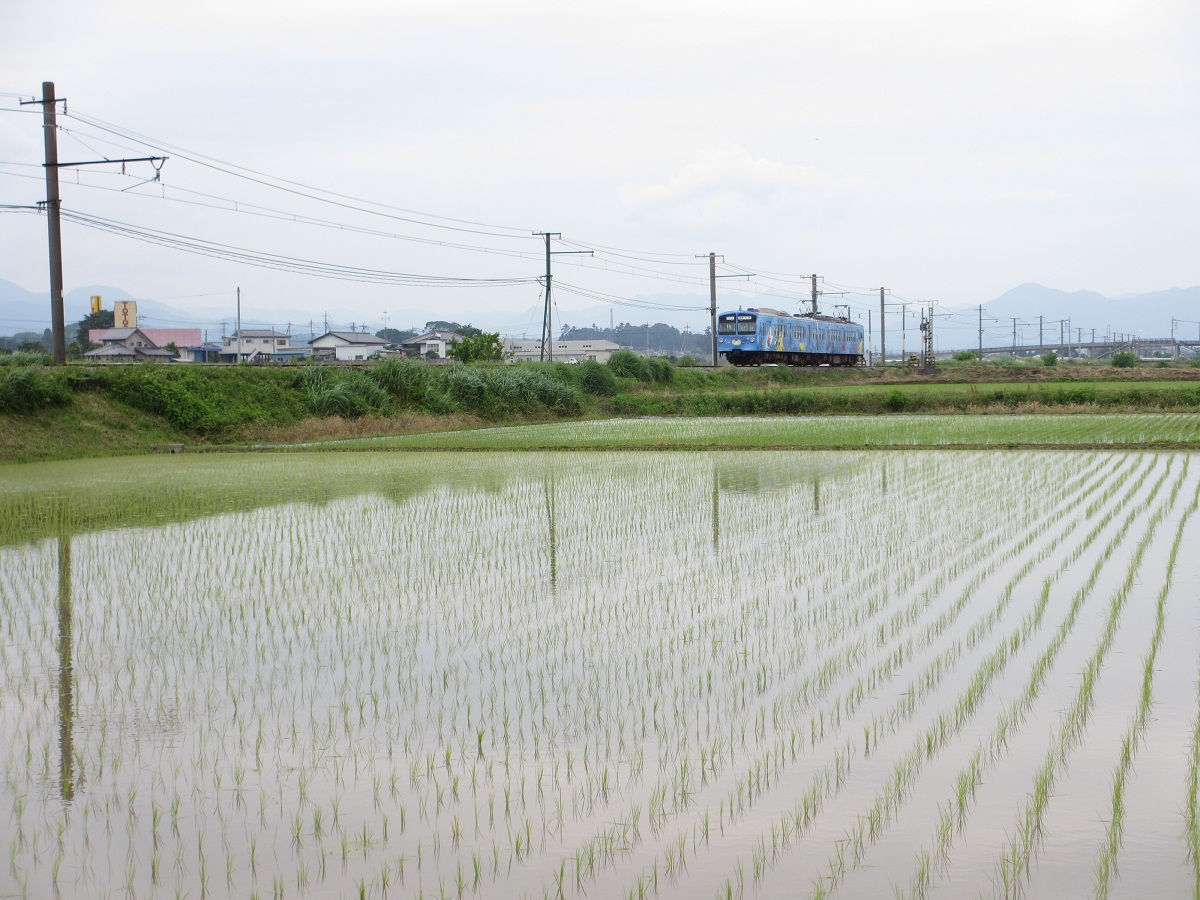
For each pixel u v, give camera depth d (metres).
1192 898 5.02
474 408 47.47
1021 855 5.45
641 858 5.48
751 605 11.14
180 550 14.85
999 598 11.22
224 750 7.07
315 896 5.14
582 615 10.78
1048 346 172.12
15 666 9.12
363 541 15.52
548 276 59.91
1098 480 21.78
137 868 5.44
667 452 31.73
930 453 29.50
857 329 86.06
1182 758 6.67
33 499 20.94
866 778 6.44
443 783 6.47
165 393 37.06
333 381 43.62
